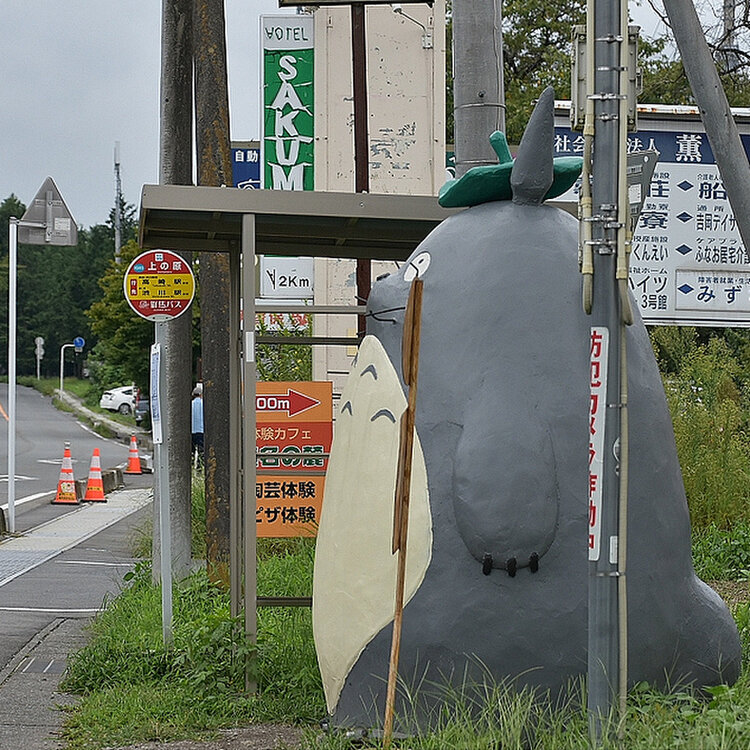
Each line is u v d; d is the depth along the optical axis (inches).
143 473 1947.6
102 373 4124.0
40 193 1138.0
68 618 685.3
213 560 666.8
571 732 337.7
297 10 914.7
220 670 487.5
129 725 439.8
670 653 371.6
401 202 455.8
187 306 567.5
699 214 960.3
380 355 395.9
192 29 731.4
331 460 412.5
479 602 357.1
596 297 339.0
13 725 450.9
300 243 517.0
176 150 743.1
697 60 417.4
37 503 1432.1
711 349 992.9
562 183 406.3
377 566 374.6
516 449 358.0
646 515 368.2
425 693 361.1
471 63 494.3
